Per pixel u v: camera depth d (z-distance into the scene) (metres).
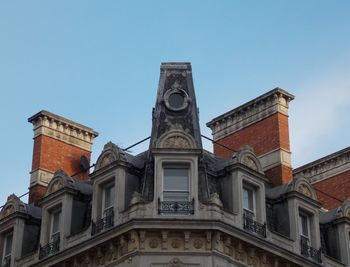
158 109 41.56
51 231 42.72
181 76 42.72
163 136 39.09
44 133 49.22
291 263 40.62
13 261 43.34
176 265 36.84
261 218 40.41
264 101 47.34
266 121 46.91
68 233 41.41
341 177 51.00
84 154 50.75
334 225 44.78
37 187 47.78
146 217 37.31
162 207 37.66
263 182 41.22
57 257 40.53
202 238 37.38
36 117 49.66
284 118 46.66
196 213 37.53
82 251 39.38
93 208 40.25
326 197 51.38
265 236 39.97
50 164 48.81
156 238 37.31
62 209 42.03
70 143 50.22
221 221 37.41
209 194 39.25
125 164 39.84
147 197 38.75
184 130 40.53
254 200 40.91
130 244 37.44
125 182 39.59
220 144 46.28
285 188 42.91
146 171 39.91
